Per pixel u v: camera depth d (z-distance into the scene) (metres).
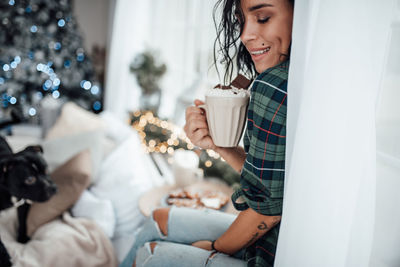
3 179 1.30
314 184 0.45
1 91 2.94
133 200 1.50
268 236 0.64
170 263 0.65
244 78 0.60
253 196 0.56
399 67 0.60
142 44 3.64
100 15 5.18
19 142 2.28
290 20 0.52
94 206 1.43
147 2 3.59
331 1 0.41
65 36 3.19
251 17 0.53
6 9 2.83
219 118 0.57
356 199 0.47
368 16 0.41
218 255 0.65
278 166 0.52
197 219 0.79
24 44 2.96
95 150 1.71
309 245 0.47
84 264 1.23
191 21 2.64
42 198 1.32
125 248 1.39
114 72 3.72
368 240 0.51
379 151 0.65
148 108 3.08
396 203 0.63
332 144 0.44
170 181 1.83
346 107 0.43
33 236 1.34
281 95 0.50
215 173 1.56
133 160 1.70
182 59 2.94
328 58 0.42
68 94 3.45
